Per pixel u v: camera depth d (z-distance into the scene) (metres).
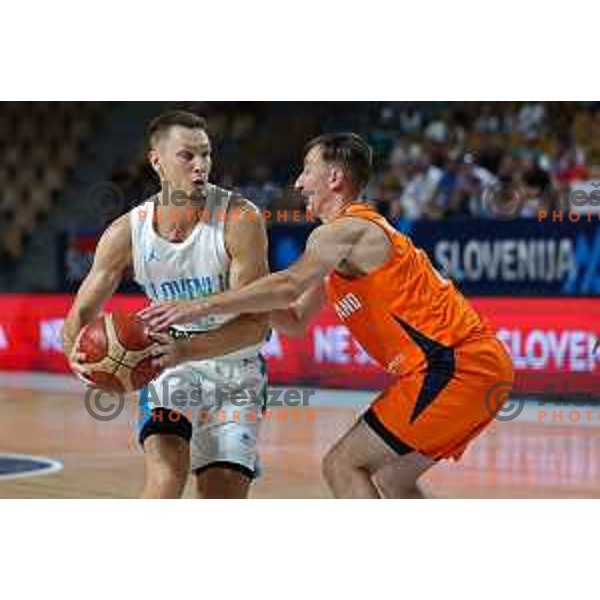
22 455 20.47
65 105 45.88
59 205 44.47
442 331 11.48
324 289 12.62
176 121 11.46
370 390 29.27
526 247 27.75
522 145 36.66
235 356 11.84
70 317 11.83
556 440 22.19
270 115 42.03
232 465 11.66
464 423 11.52
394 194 36.69
